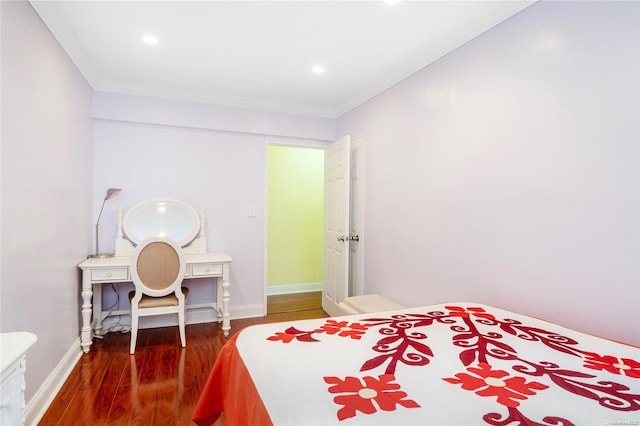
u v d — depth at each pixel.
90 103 3.01
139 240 3.28
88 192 3.00
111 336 3.09
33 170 1.83
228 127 3.56
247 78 3.00
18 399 0.92
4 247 1.54
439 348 1.22
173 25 2.15
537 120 1.75
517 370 1.05
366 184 3.35
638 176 1.36
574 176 1.58
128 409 1.91
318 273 5.19
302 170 5.05
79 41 2.35
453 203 2.29
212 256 3.34
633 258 1.38
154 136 3.37
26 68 1.75
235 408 1.17
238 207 3.70
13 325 1.61
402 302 2.79
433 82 2.48
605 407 0.84
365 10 1.96
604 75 1.47
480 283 2.08
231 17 2.05
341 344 1.26
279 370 1.04
